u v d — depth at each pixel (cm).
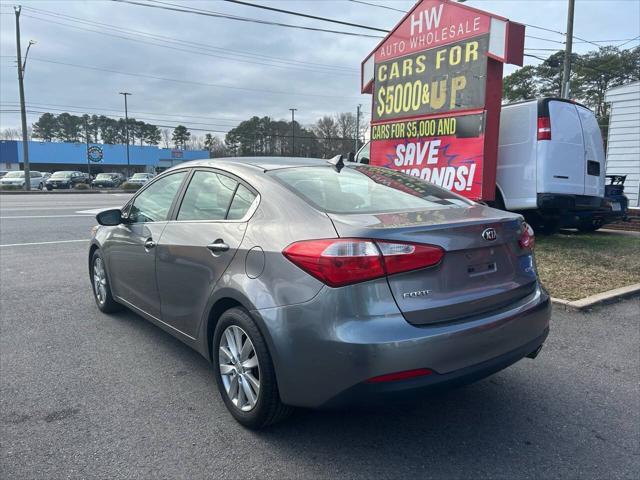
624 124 1389
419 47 830
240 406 296
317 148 7431
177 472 254
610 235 971
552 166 738
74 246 930
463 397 337
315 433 291
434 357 241
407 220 266
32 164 7619
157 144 10531
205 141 9594
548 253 751
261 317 267
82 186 4047
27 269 728
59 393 340
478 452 273
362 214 277
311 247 253
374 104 934
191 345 352
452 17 769
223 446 278
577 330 458
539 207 743
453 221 268
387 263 241
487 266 278
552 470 257
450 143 787
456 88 771
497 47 705
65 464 260
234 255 297
